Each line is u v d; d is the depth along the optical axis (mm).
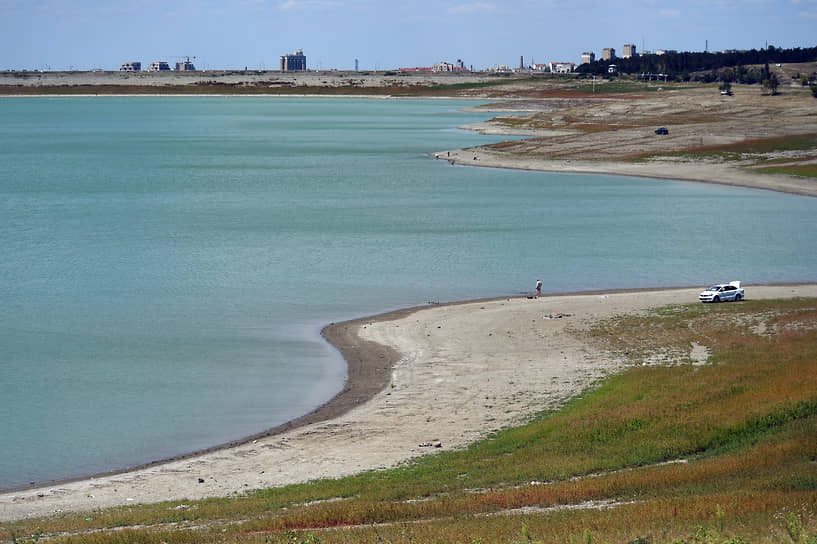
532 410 46125
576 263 91938
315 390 53312
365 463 39906
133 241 106062
